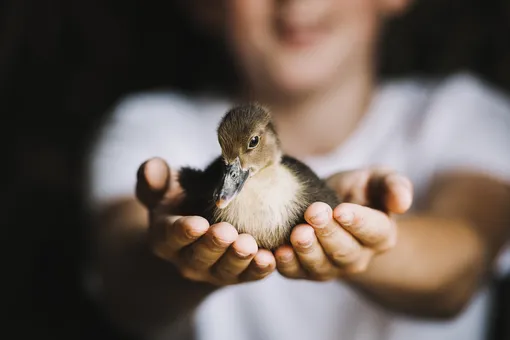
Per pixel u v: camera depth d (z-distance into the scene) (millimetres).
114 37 1113
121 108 811
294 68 711
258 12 695
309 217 373
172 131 769
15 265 1085
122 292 562
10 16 1082
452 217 625
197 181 452
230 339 718
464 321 719
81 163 1111
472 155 711
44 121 1133
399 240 534
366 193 453
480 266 569
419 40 1018
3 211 1099
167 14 1070
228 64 816
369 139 759
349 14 709
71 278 1088
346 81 740
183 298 521
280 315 712
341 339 707
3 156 1118
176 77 1090
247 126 435
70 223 1104
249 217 416
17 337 1053
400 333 697
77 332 1062
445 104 754
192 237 376
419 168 735
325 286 706
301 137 758
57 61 1126
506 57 982
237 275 401
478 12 985
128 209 615
